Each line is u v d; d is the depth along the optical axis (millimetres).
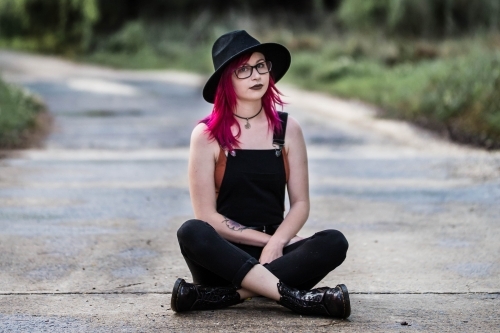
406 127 12672
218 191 4078
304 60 22500
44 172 8664
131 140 12016
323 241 3871
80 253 5180
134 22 35875
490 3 22531
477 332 3645
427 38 22750
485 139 10906
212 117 4070
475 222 6051
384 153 10289
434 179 8039
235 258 3803
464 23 22938
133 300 4188
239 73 3992
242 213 4051
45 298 4234
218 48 4105
